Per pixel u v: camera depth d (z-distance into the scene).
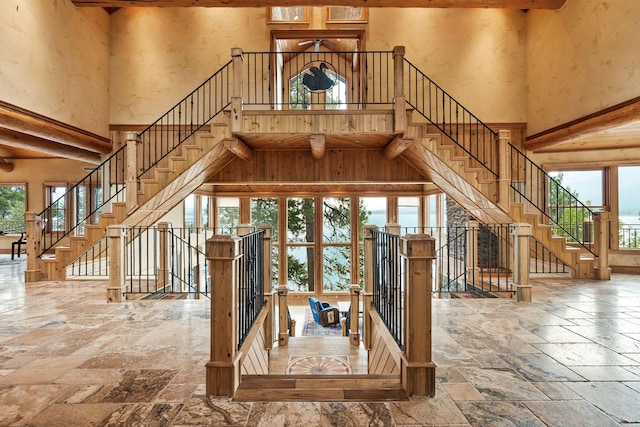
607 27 4.80
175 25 6.88
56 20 5.45
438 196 7.68
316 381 2.09
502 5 5.74
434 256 1.87
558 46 5.88
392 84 6.86
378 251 3.31
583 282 5.27
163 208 5.56
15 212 9.12
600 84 4.95
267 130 4.88
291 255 8.30
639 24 4.29
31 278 5.34
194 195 7.45
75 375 2.15
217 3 5.77
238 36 6.89
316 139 4.95
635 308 3.75
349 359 4.05
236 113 4.87
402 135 4.91
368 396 1.89
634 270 6.44
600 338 2.81
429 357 1.90
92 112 6.38
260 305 3.33
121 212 5.26
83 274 5.86
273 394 1.91
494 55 6.86
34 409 1.76
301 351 4.25
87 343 2.71
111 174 6.91
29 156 8.52
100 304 3.95
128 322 3.27
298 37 6.94
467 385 2.02
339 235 8.26
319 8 6.92
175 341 2.75
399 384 2.05
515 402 1.83
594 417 1.70
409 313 1.89
